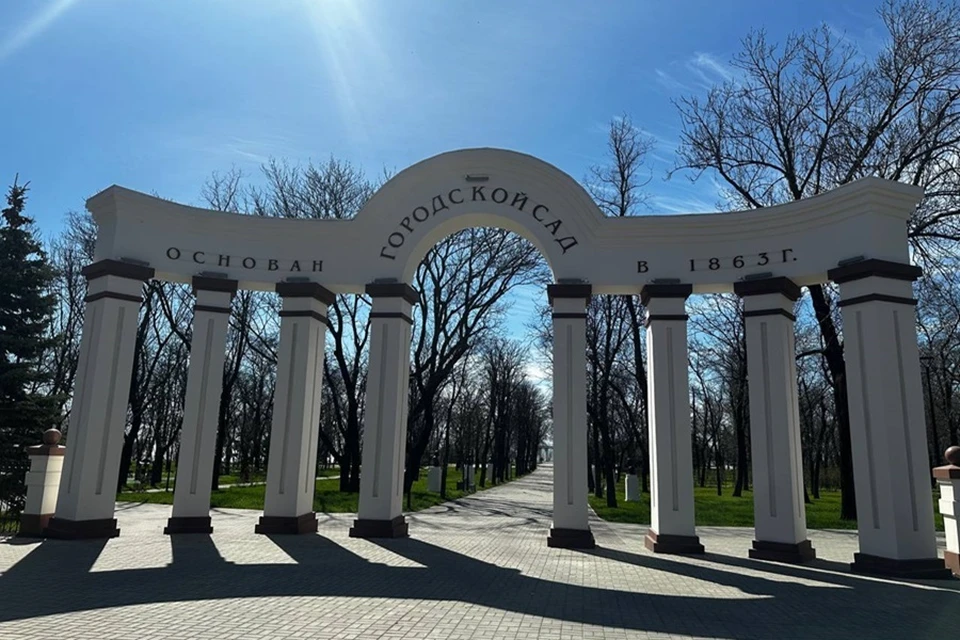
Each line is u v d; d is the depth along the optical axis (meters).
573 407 12.53
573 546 12.13
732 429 56.69
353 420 28.98
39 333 19.86
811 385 40.84
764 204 22.53
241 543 11.62
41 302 19.66
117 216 12.70
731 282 12.44
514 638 5.96
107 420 12.13
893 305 10.89
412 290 13.75
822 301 20.66
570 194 13.08
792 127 21.98
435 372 30.70
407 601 7.39
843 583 9.33
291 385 13.40
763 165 22.44
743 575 9.79
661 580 9.22
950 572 10.00
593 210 12.94
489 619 6.66
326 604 7.14
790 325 12.21
